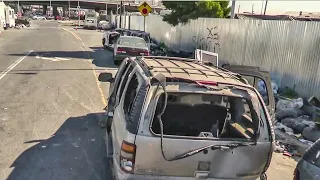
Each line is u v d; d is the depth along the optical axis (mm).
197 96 3822
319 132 6969
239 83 3752
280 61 10820
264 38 11773
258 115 3625
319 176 3441
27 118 7586
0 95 9445
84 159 5641
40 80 11766
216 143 3451
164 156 3373
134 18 42062
